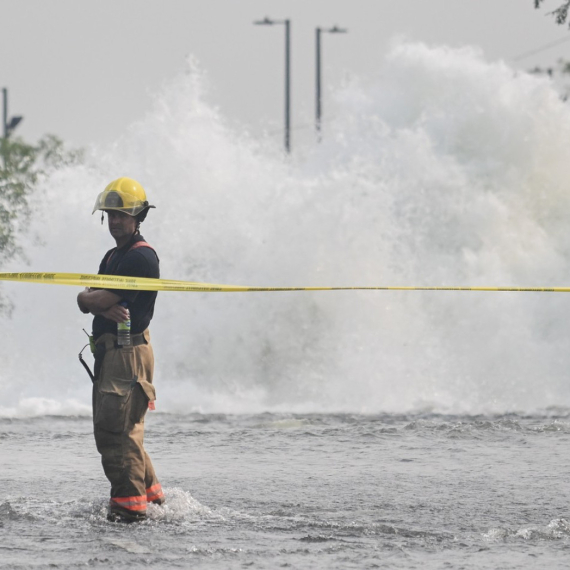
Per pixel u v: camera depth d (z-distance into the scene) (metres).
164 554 21.53
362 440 39.59
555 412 50.97
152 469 25.92
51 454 35.75
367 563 20.98
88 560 20.88
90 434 41.03
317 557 21.42
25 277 25.06
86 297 25.25
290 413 50.69
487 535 23.67
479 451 36.94
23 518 24.89
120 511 24.78
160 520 25.03
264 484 30.00
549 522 25.25
